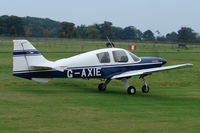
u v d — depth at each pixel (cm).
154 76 5131
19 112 2592
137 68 3888
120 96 3509
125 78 3719
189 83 4759
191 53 11244
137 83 4578
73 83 4306
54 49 11038
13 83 4097
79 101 3111
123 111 2753
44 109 2719
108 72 3756
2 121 2333
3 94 3359
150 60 3966
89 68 3672
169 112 2770
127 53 3875
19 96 3269
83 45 14712
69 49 11294
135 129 2239
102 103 3059
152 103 3152
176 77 5153
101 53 3747
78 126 2267
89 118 2478
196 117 2611
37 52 3544
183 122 2447
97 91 3819
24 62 3500
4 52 8631
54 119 2419
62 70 3531
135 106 2978
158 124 2373
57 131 2147
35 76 3525
